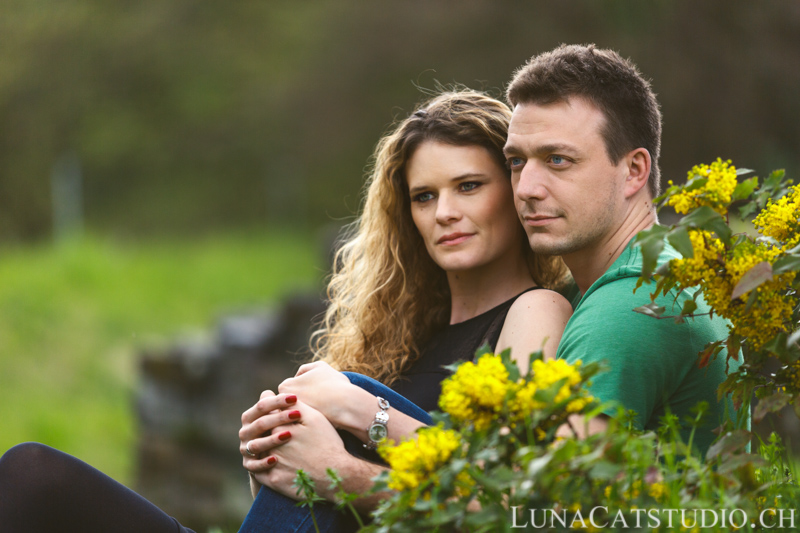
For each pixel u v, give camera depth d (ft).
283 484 8.31
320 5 138.92
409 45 95.40
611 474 5.53
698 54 64.39
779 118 65.87
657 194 9.19
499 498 5.98
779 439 7.63
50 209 131.75
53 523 8.46
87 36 139.74
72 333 52.44
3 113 137.49
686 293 7.99
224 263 77.77
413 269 11.52
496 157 10.21
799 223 7.75
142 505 8.81
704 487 6.35
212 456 33.32
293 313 33.86
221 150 139.13
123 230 130.21
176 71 140.26
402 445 6.12
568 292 10.72
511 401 6.11
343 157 118.83
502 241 10.34
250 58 140.77
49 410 43.32
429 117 10.43
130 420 43.21
